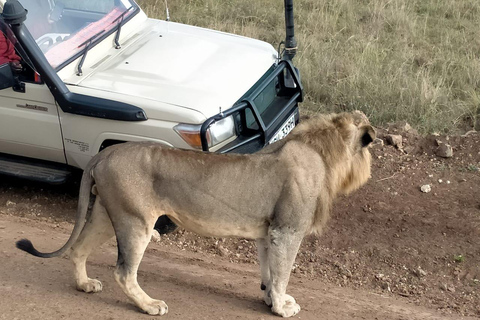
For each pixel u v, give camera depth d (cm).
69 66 716
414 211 789
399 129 959
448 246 731
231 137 689
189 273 642
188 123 659
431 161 895
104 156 513
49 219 762
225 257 727
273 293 542
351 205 801
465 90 1082
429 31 1321
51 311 503
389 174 865
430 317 603
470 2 1420
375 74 1113
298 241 530
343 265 715
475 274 697
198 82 705
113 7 811
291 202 518
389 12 1352
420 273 700
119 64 732
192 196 513
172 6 1394
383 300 648
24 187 827
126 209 504
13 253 616
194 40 791
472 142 926
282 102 761
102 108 675
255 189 518
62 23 760
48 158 739
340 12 1389
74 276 552
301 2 1434
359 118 555
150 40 788
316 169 527
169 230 685
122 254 513
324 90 1081
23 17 668
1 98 723
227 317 534
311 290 645
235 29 1284
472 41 1263
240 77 728
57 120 709
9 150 752
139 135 677
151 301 525
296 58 1162
